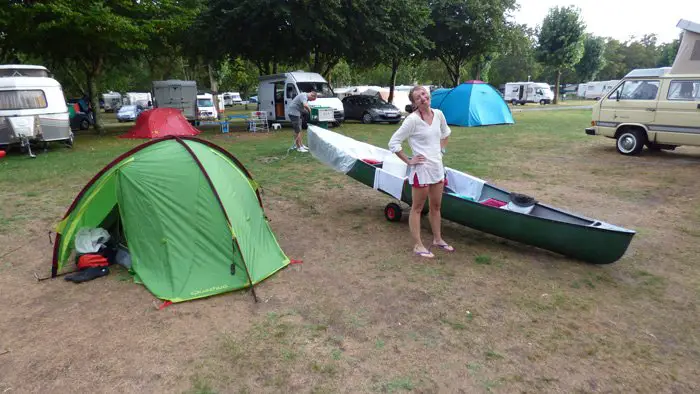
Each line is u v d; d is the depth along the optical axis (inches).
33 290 168.7
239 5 695.1
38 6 564.1
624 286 172.7
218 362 124.7
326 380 117.6
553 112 1141.7
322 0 669.9
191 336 137.3
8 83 475.8
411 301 159.3
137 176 175.9
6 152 510.6
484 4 1041.5
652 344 135.3
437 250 207.0
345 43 738.8
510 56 2738.7
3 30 626.2
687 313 153.1
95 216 190.7
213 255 169.9
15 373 120.3
